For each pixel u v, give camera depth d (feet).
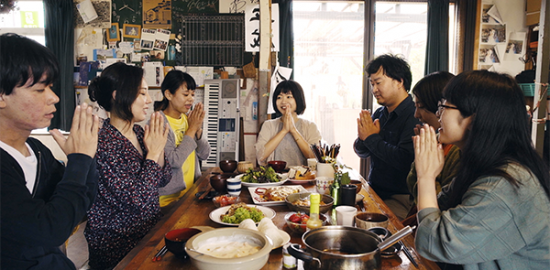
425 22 14.21
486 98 3.28
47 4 13.52
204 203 5.63
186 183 7.88
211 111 12.37
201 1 13.67
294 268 3.34
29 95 3.07
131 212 4.99
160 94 13.92
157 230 4.40
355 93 14.55
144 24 13.80
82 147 3.48
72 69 13.71
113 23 13.83
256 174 6.65
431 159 3.59
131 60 13.88
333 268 2.81
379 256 2.94
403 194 7.47
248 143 14.16
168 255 3.65
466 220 3.03
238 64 13.76
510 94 3.27
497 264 3.18
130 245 5.02
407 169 6.97
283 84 9.40
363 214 4.28
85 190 3.36
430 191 3.53
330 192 5.33
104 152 4.73
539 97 8.61
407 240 4.14
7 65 2.91
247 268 2.81
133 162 4.97
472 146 3.36
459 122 3.50
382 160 7.57
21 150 3.45
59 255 3.66
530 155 3.27
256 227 3.99
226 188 6.01
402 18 14.23
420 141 3.65
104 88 4.99
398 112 7.57
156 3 13.74
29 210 2.92
